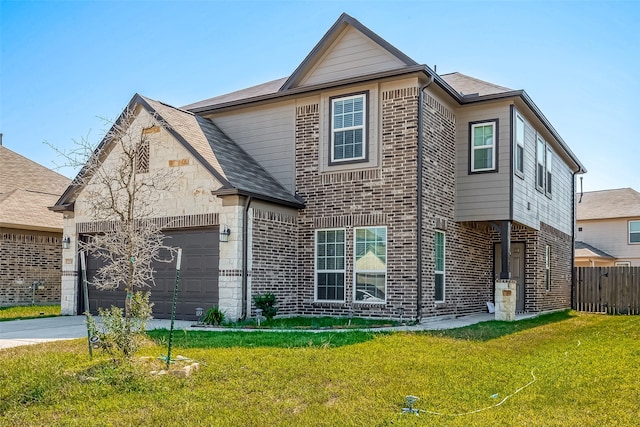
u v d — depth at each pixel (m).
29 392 6.37
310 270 14.82
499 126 15.20
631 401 6.21
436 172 14.47
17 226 18.64
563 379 7.26
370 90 14.27
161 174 13.24
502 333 11.63
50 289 19.97
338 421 5.49
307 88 14.99
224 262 13.09
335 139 14.77
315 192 14.96
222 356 8.19
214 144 15.23
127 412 5.78
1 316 15.09
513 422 5.43
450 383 6.97
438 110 14.75
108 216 11.05
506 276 14.68
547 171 19.55
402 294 13.49
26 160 24.22
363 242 14.20
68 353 8.32
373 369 7.60
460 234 15.91
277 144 15.81
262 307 13.18
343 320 13.37
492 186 15.16
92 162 12.10
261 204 13.77
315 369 7.49
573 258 23.41
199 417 5.61
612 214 33.09
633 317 16.92
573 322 15.06
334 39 15.17
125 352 7.27
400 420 5.48
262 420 5.52
